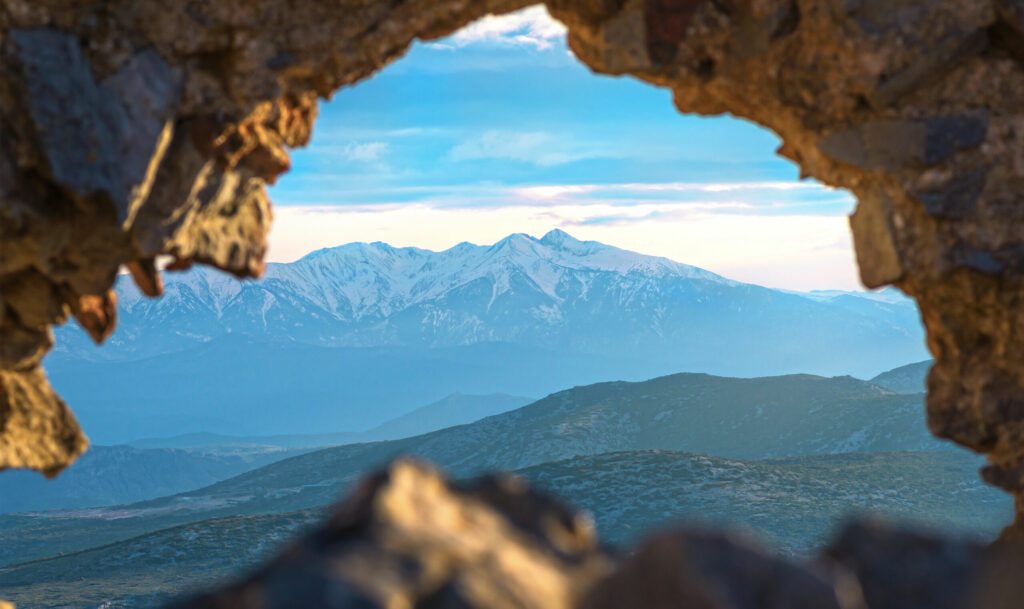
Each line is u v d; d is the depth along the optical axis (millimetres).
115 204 12258
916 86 13211
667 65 14086
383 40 13359
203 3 12555
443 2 13406
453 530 3691
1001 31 13039
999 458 14117
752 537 3561
